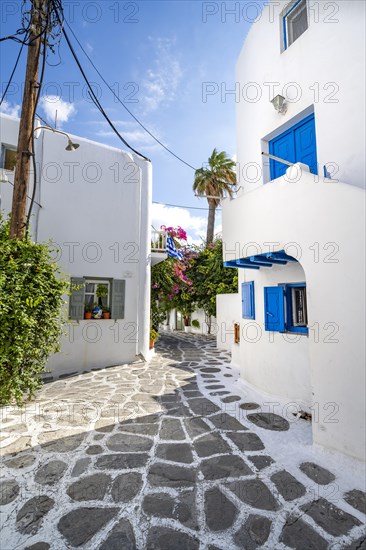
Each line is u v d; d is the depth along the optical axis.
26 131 5.25
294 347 5.09
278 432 4.20
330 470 3.24
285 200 4.18
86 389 6.40
